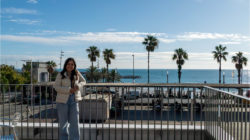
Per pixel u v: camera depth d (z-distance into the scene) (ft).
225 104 12.10
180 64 179.83
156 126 16.33
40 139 16.03
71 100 13.52
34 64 199.52
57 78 13.42
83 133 16.02
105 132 15.94
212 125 14.16
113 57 184.55
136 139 15.74
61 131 13.43
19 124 16.96
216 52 196.85
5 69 147.33
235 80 528.63
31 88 16.76
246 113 9.55
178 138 15.62
